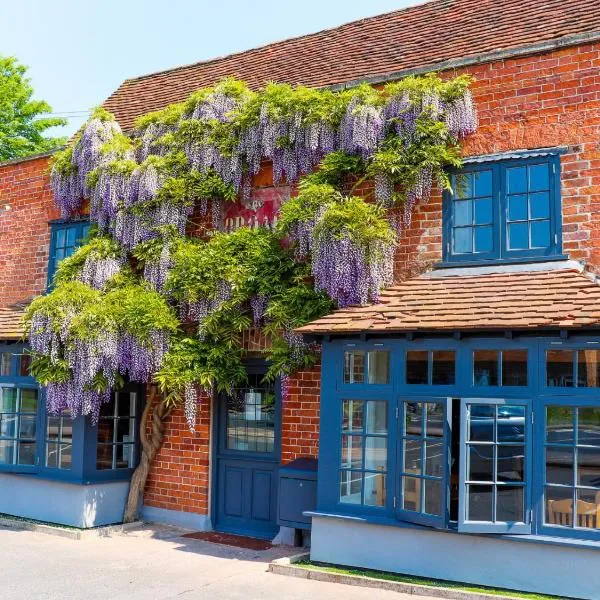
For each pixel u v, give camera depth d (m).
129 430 11.26
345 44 12.40
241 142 10.87
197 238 11.08
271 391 10.40
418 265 9.34
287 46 13.42
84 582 7.99
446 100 9.31
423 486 7.82
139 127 12.07
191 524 10.74
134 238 11.19
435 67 9.64
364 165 9.66
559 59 8.77
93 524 10.65
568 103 8.66
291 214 9.61
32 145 24.41
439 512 7.60
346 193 9.91
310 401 9.76
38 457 11.10
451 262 9.10
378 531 8.12
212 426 10.79
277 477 10.17
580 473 7.22
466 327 7.61
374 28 12.43
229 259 10.16
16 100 24.59
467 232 9.13
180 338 10.38
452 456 7.96
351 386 8.50
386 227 9.14
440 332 7.88
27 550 9.43
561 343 7.39
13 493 11.45
